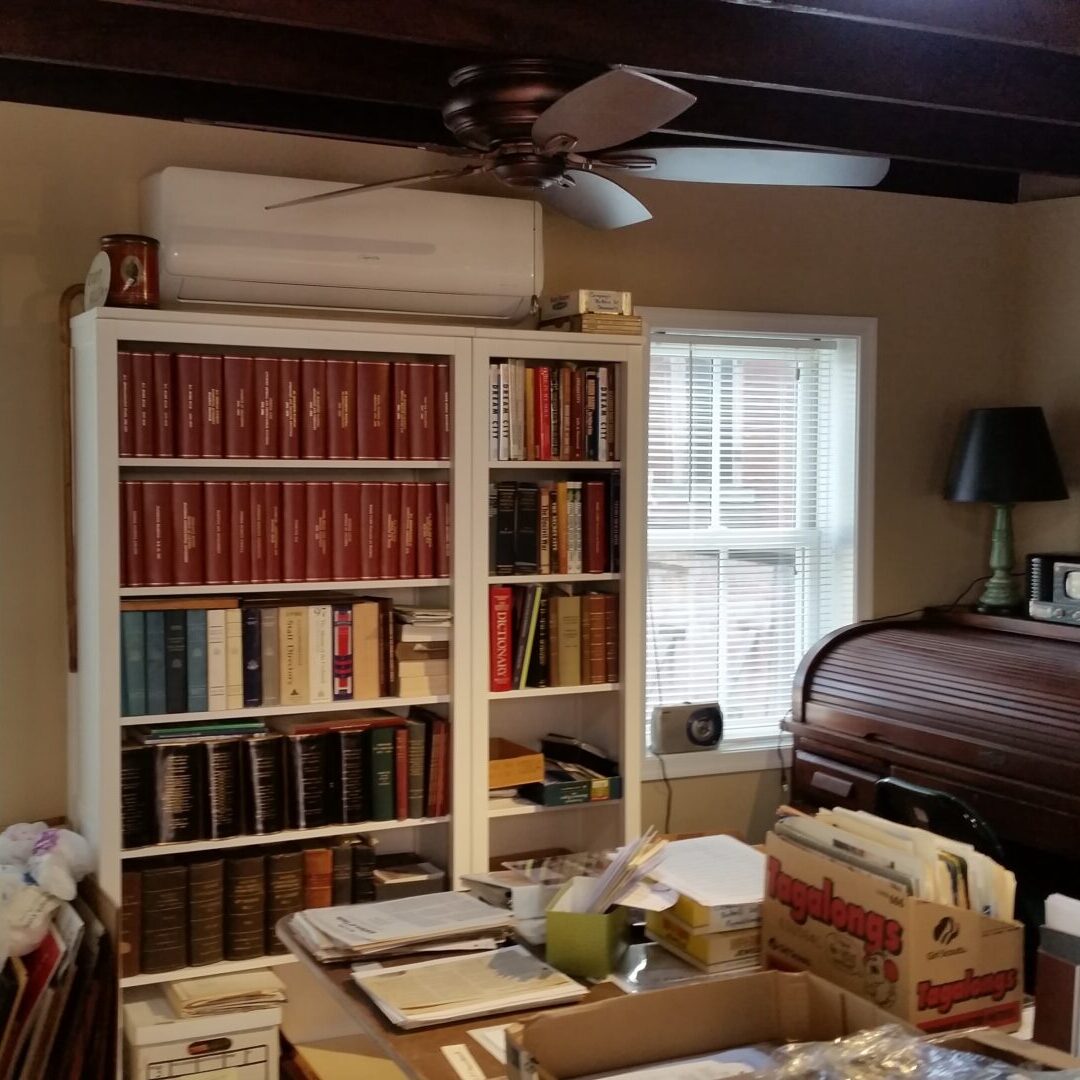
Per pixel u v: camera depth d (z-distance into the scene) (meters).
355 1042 3.11
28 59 2.32
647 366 3.73
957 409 4.17
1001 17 2.14
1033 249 4.17
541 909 2.14
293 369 3.00
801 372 4.02
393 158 3.34
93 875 2.87
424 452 3.14
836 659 3.75
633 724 3.35
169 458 2.87
